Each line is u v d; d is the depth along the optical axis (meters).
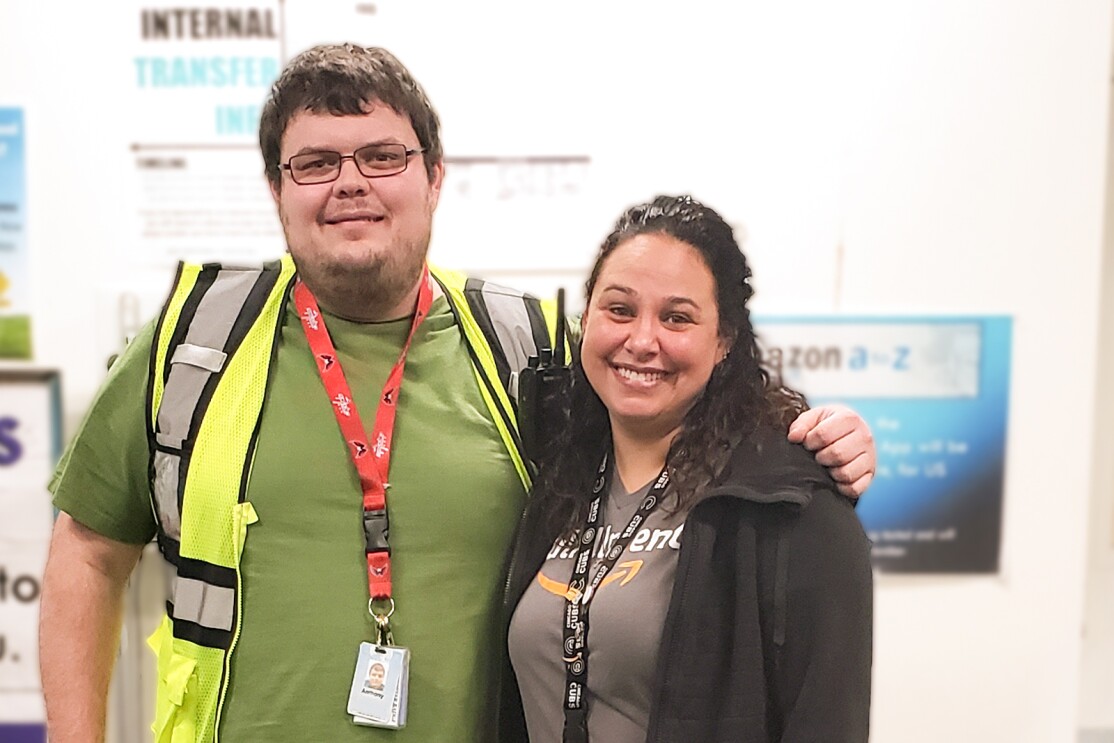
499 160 1.72
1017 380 1.84
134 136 1.68
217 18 1.66
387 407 1.15
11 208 1.68
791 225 1.77
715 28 1.73
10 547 1.75
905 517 1.86
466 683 1.13
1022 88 1.77
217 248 1.70
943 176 1.78
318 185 1.06
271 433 1.12
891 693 1.90
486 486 1.15
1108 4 1.76
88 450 1.17
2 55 1.65
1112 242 2.02
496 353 1.22
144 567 1.76
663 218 1.00
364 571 1.10
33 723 1.79
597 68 1.72
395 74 1.09
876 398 1.82
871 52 1.75
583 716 0.99
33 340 1.71
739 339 1.02
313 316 1.16
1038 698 1.91
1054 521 1.88
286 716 1.09
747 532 0.93
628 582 0.98
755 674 0.90
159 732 1.15
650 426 1.03
